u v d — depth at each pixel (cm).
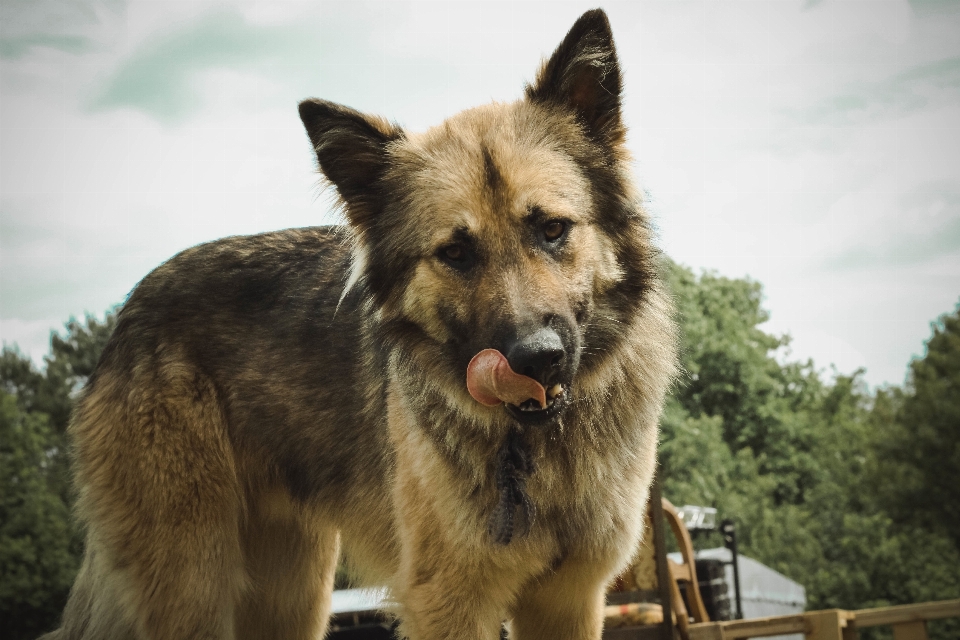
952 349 4875
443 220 390
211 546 481
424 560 405
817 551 3559
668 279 450
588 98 431
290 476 505
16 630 3488
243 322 507
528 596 429
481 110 435
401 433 421
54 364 5016
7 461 3772
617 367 403
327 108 430
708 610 1085
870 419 5072
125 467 488
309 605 539
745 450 3800
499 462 383
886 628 3111
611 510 403
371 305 435
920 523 4194
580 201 395
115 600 506
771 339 4825
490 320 367
